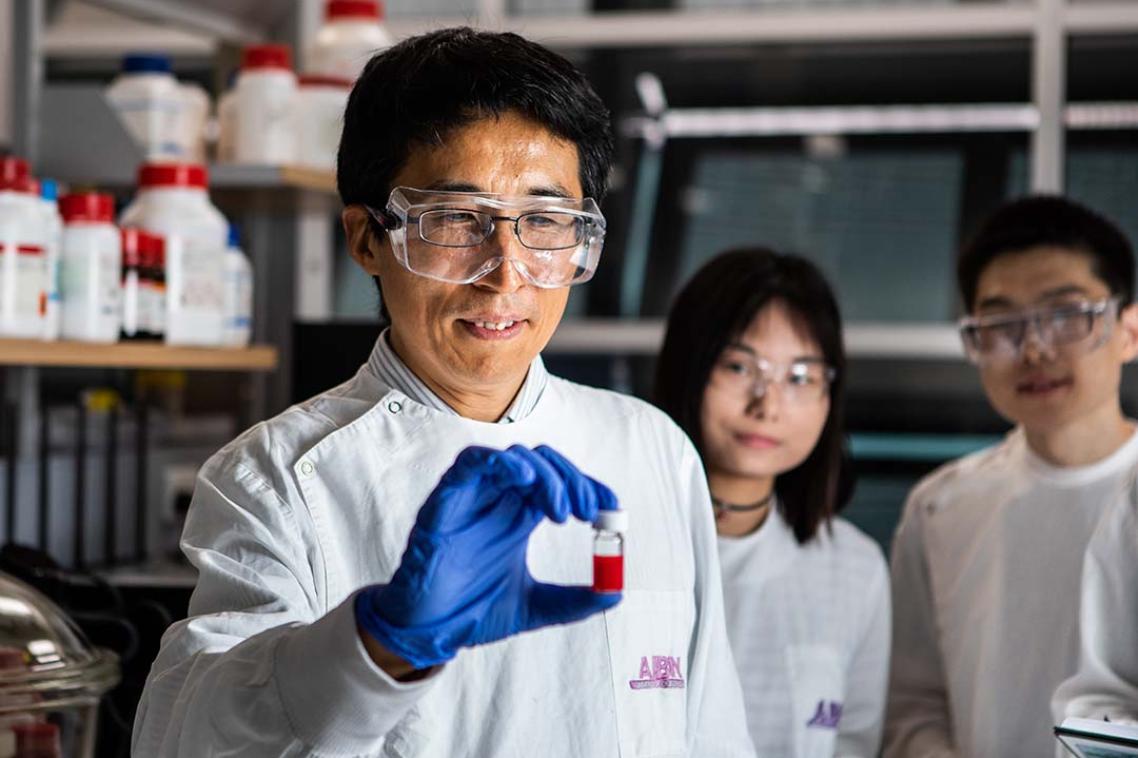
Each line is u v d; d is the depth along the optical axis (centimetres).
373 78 120
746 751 139
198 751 103
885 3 347
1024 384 199
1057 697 180
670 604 130
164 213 222
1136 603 174
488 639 95
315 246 325
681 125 364
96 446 249
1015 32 341
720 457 195
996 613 203
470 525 92
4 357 186
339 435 121
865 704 204
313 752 98
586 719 121
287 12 279
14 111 233
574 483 94
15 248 189
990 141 348
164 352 217
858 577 205
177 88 250
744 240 363
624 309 366
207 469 122
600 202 123
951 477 221
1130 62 339
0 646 142
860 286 356
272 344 279
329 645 95
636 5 357
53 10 371
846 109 356
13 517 226
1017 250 200
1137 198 342
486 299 113
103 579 186
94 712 147
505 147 114
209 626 110
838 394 200
